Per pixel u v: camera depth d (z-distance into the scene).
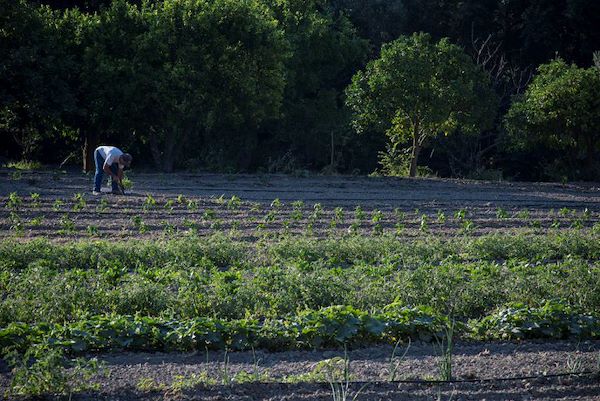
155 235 31.38
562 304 19.25
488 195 48.34
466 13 77.50
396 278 21.59
